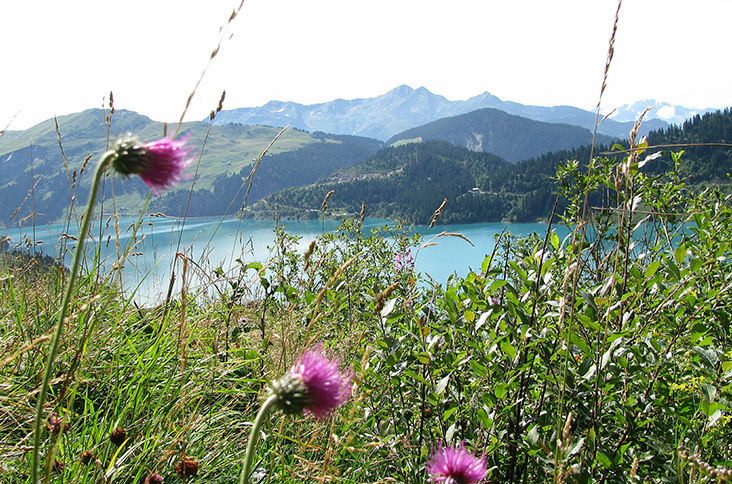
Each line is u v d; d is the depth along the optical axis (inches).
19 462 71.6
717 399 77.5
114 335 103.8
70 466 71.4
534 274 94.0
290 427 94.9
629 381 89.4
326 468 68.4
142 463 78.5
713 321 96.3
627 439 83.5
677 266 90.4
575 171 154.9
